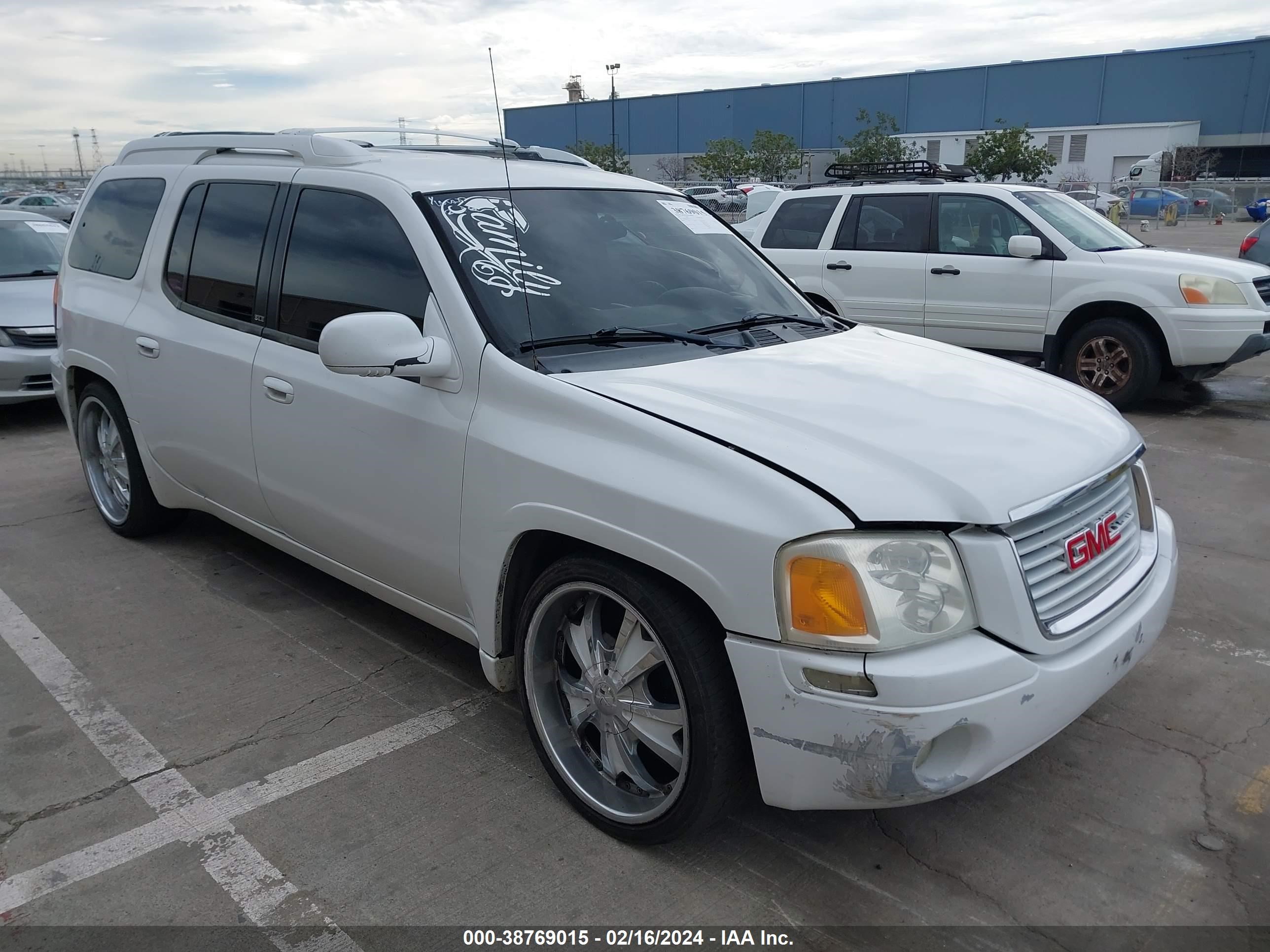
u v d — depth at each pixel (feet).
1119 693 12.14
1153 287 25.81
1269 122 170.19
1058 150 182.60
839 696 7.50
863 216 30.50
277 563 16.20
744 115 203.10
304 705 11.78
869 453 8.21
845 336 12.27
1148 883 8.82
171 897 8.59
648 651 8.76
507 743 11.00
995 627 7.77
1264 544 16.96
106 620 14.06
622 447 8.64
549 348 10.02
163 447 14.76
